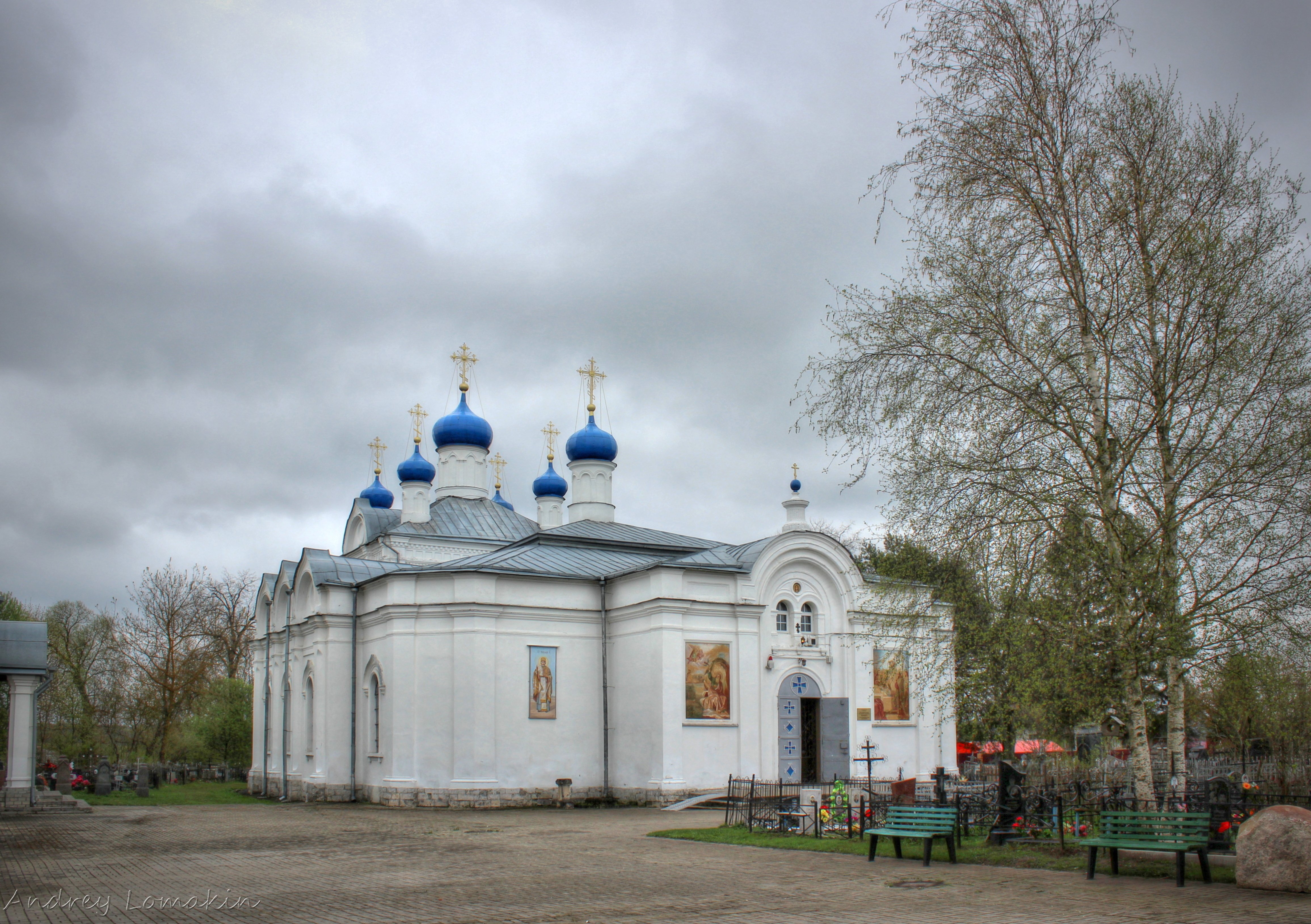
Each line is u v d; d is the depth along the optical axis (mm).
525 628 40531
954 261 22625
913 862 19703
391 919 14188
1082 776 29500
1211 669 21406
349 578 44750
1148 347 21719
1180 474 21469
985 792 27703
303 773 45438
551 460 66188
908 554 23578
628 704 40500
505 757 39125
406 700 39688
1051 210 22516
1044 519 20547
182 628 69062
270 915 14734
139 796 47438
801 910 14445
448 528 56625
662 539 51438
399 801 38781
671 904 15148
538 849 23328
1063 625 20312
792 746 40781
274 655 51062
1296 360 21141
